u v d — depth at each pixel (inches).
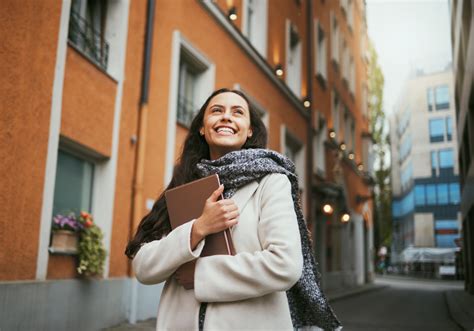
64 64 225.5
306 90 657.0
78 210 255.1
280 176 53.7
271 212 50.4
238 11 458.9
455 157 1498.5
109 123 268.5
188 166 65.9
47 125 212.1
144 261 52.2
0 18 185.8
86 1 270.1
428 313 421.1
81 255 233.1
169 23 333.7
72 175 251.6
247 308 48.4
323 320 55.0
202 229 49.6
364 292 727.1
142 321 282.0
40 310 200.1
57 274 220.4
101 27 284.8
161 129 319.9
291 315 56.4
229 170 53.6
